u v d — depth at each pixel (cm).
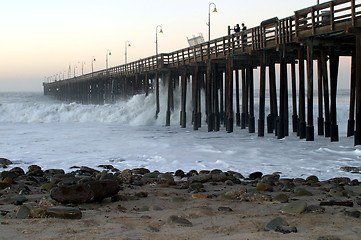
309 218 505
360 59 1420
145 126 2856
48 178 999
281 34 1756
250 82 2272
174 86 3369
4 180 884
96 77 5394
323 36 1603
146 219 521
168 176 993
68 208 534
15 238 413
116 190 673
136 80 3703
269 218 516
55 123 3103
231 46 2166
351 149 1502
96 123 3106
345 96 6781
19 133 2342
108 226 473
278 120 2025
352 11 1353
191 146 1714
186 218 534
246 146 1683
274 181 911
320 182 938
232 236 421
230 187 866
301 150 1531
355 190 812
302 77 1809
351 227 457
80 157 1470
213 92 2469
